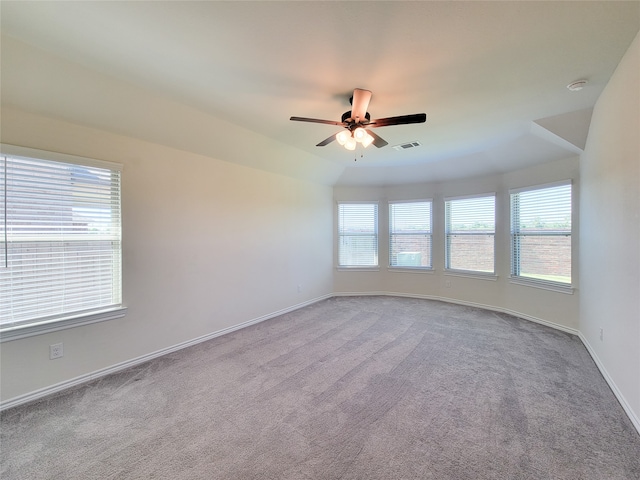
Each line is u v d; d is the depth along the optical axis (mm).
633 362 1991
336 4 1556
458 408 2168
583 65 2158
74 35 1832
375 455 1715
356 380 2590
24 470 1611
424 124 3299
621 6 1579
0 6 1580
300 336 3684
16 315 2268
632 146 1993
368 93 2445
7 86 2080
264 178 4391
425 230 5734
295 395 2355
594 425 1958
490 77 2309
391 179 5707
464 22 1688
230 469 1620
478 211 5051
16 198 2252
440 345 3367
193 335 3434
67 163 2473
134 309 2916
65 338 2477
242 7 1580
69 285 2521
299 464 1651
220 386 2496
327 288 5766
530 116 3102
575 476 1553
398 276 5922
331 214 5871
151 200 3045
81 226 2586
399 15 1633
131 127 2797
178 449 1771
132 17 1662
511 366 2830
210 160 3623
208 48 1953
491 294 4859
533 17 1656
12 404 2203
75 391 2420
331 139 2830
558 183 3787
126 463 1662
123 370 2791
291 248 4895
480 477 1552
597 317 2850
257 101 2730
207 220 3594
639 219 1909
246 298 4094
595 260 2898
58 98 2297
